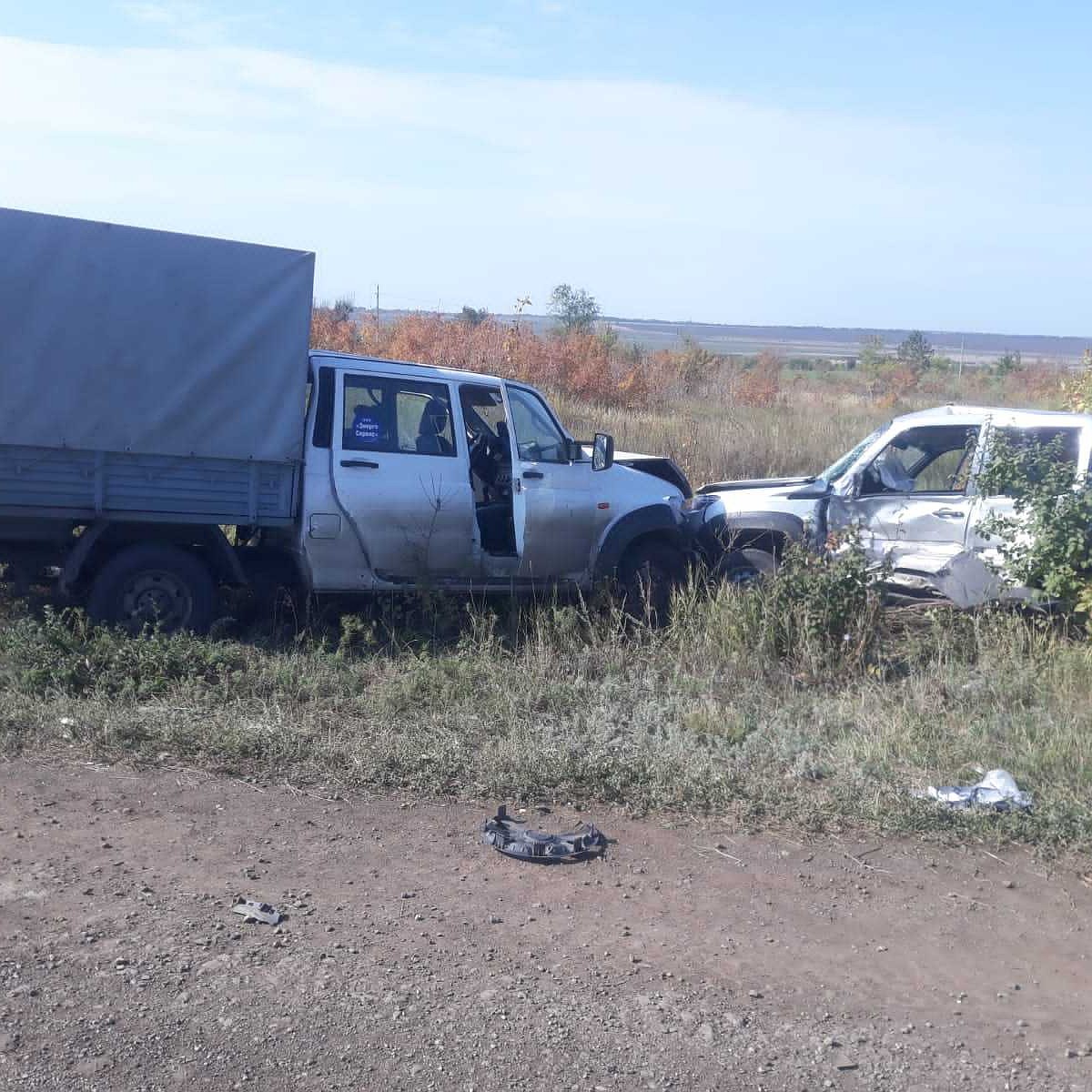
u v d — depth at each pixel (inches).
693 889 208.1
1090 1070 160.2
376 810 235.0
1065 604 347.6
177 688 289.4
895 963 186.5
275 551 357.4
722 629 340.2
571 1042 160.7
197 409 323.3
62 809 227.3
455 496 351.3
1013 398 1508.4
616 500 378.3
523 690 300.8
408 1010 166.2
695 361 1339.8
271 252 327.9
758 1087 153.6
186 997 166.6
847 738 277.7
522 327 1081.4
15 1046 153.6
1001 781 252.4
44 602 334.0
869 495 393.1
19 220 305.3
